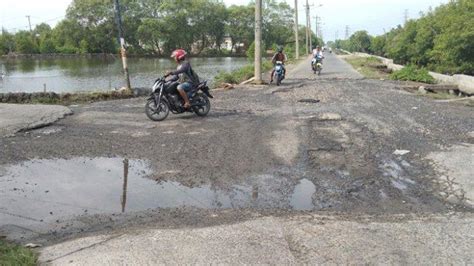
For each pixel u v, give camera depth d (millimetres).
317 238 3967
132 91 16375
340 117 9781
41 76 41969
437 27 43531
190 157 6738
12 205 5016
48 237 4199
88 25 90500
